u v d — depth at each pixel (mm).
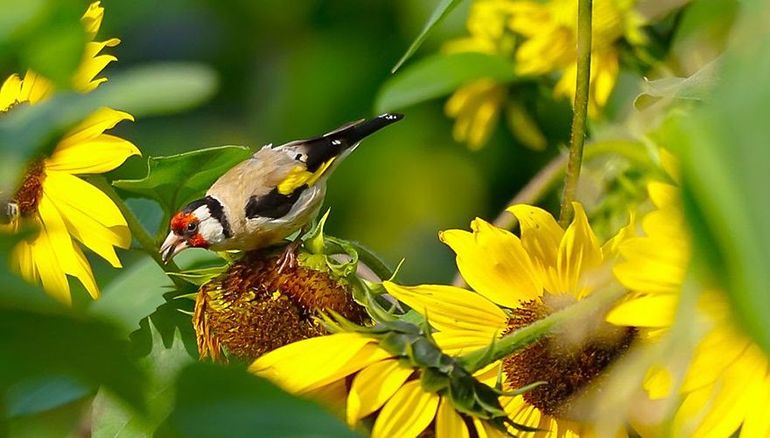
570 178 5688
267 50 6305
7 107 5633
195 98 5508
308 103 6281
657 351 5500
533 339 5609
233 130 6289
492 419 5602
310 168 5801
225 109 6293
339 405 5613
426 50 6242
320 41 6289
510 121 6090
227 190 5766
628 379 5547
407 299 5660
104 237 5711
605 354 5617
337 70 6277
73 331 5266
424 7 6234
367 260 5734
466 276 5672
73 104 5473
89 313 5266
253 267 5723
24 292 5352
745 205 4688
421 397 5602
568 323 5609
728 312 5297
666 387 5555
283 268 5711
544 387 5633
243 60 6305
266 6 6277
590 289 5652
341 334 5613
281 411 5422
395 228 6281
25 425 5559
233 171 5793
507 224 5895
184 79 5508
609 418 5551
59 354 5273
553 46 5996
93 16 5699
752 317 4773
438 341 5652
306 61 6285
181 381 5418
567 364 5621
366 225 6285
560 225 5688
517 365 5641
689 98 5555
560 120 6094
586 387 5621
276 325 5699
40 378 5406
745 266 4719
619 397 5547
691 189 5004
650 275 5543
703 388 5547
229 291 5711
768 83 4680
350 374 5605
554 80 6055
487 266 5672
